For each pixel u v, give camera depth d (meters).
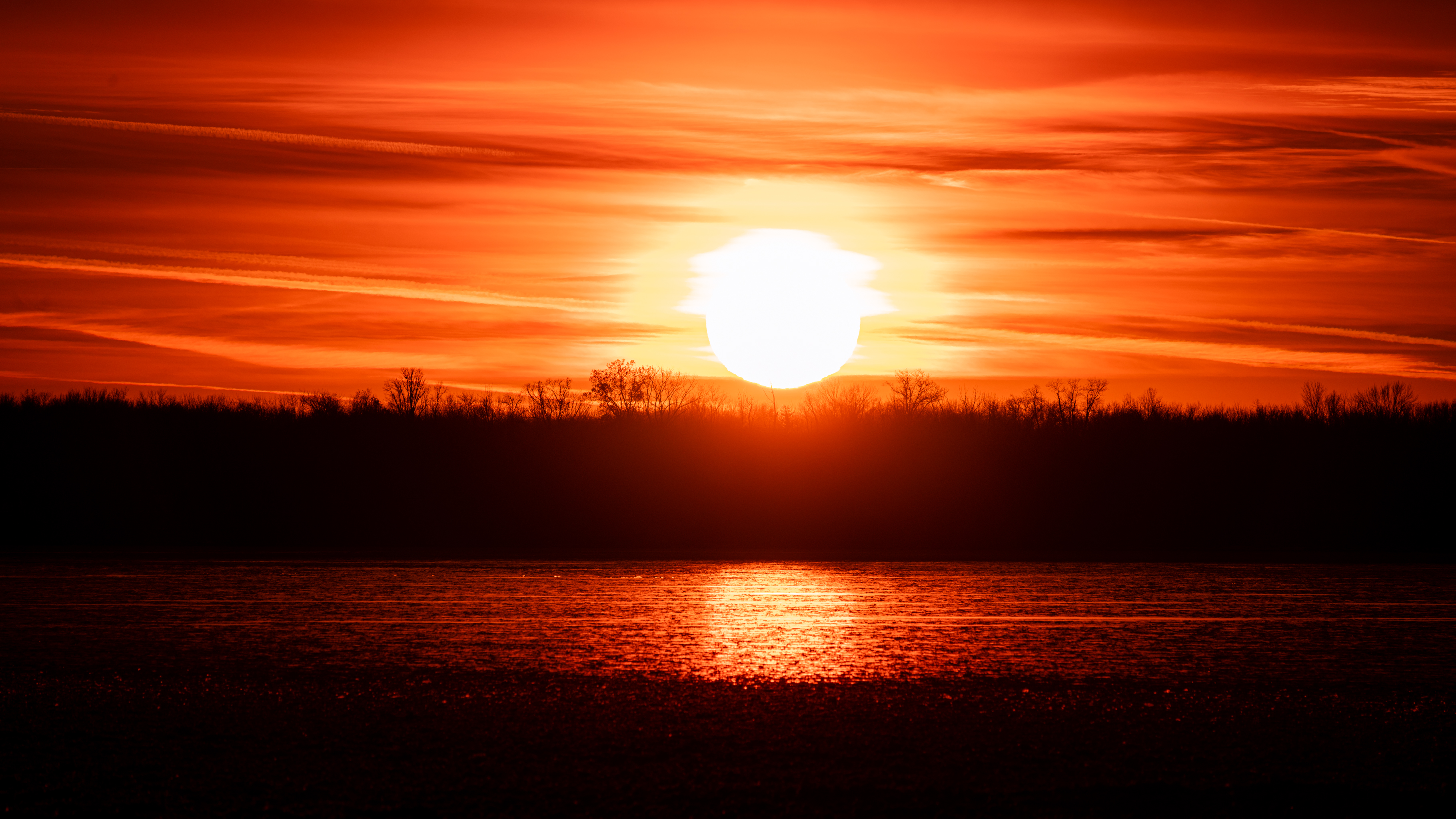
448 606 131.75
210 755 63.31
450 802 56.44
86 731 67.81
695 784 59.00
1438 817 55.31
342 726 69.25
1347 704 76.56
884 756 63.50
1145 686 84.38
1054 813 55.44
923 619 121.81
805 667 91.75
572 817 54.84
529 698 77.25
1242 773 60.78
